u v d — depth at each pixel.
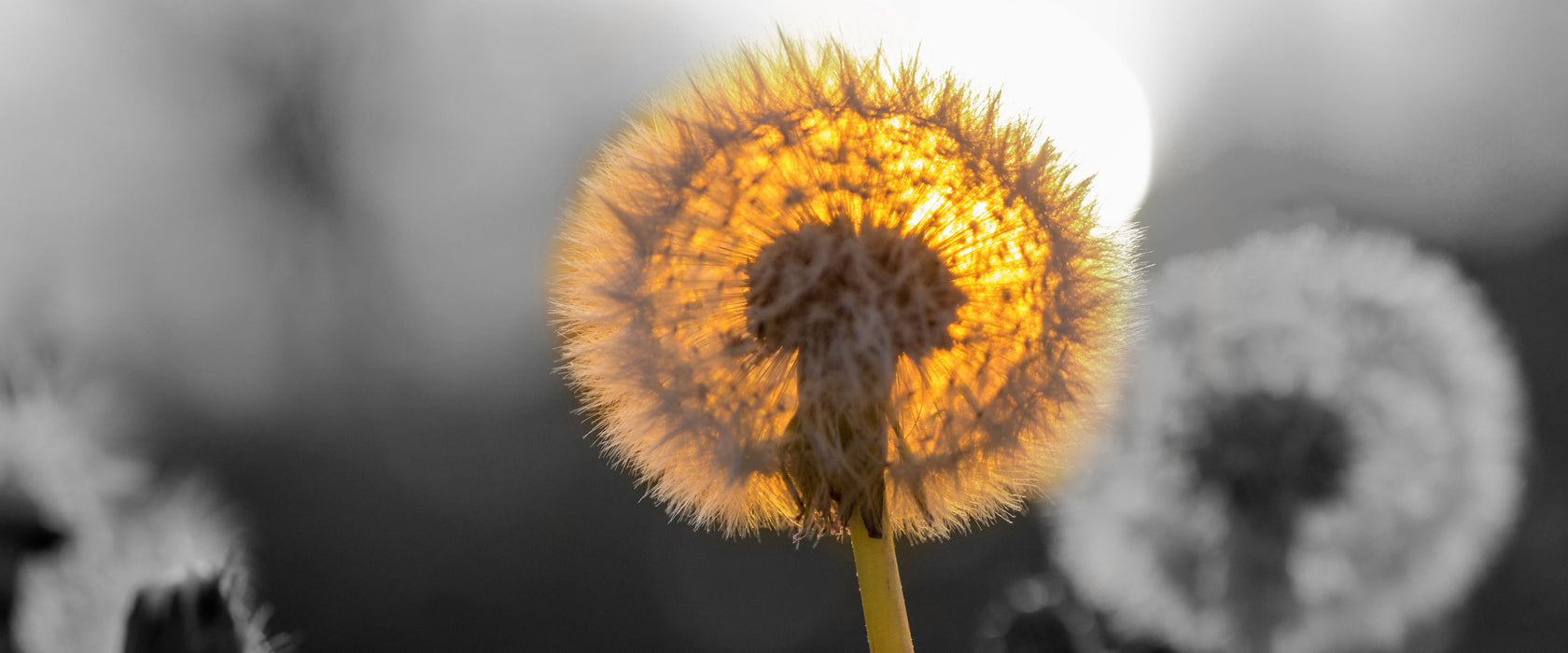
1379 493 0.40
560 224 0.28
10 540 0.32
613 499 1.66
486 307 2.03
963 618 0.92
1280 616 0.39
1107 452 0.39
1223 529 0.39
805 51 0.27
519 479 1.71
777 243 0.27
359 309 2.03
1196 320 0.42
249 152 1.97
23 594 0.32
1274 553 0.39
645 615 1.41
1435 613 0.42
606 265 0.27
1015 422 0.27
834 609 1.37
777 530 0.27
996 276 0.27
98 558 0.33
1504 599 0.71
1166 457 0.39
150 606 0.28
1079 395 0.27
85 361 0.36
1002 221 0.27
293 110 2.00
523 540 1.59
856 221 0.27
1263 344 0.41
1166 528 0.39
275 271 1.98
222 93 1.93
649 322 0.27
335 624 1.43
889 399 0.27
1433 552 0.41
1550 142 1.18
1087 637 0.33
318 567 1.53
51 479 0.33
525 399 1.92
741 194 0.27
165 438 1.60
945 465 0.27
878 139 0.27
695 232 0.27
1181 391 0.40
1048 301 0.27
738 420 0.27
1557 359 0.89
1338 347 0.42
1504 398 0.45
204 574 0.29
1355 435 0.40
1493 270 1.08
